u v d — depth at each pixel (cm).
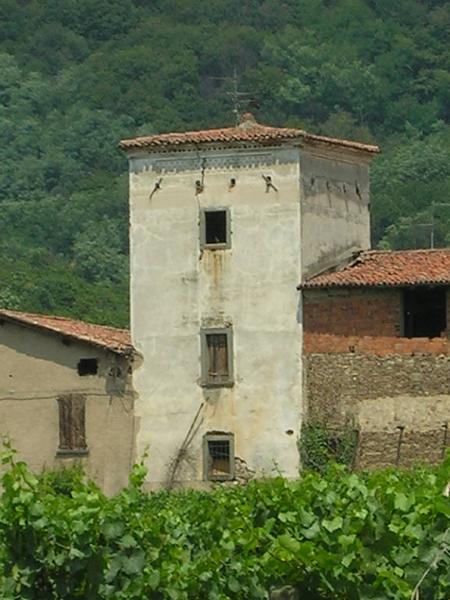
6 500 8231
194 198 14275
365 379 13738
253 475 13988
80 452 14262
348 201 14650
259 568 8256
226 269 14175
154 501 11869
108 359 14262
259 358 14050
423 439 13588
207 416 14125
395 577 7731
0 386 14400
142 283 14375
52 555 8212
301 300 13988
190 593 8306
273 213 14100
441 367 13588
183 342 14238
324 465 13750
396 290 13688
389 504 8156
